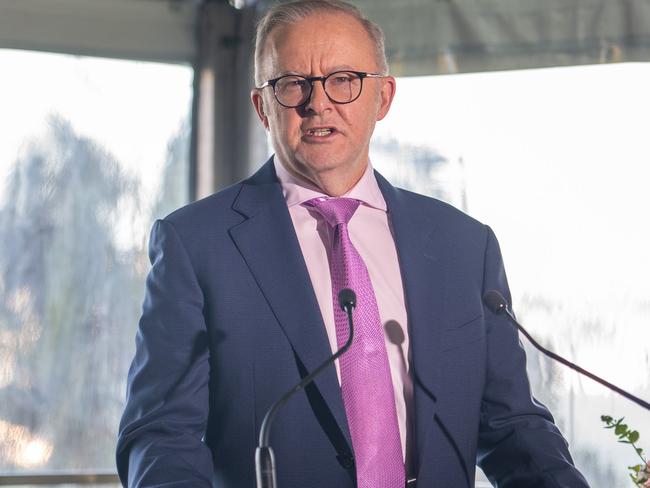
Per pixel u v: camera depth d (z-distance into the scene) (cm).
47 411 476
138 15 502
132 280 491
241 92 507
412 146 489
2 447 470
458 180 485
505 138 483
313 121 252
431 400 248
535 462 250
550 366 470
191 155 502
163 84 504
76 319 484
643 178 468
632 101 471
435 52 491
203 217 263
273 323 250
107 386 483
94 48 496
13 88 485
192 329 250
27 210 483
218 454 248
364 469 239
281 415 242
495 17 487
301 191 268
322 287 257
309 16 256
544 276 474
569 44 479
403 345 254
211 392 251
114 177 494
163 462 230
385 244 267
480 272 273
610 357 464
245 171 503
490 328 269
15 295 479
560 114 478
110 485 475
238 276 254
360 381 245
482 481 475
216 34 510
